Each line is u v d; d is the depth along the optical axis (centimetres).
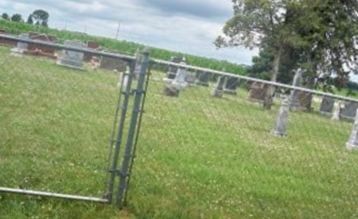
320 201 1042
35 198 738
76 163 953
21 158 924
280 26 4116
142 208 778
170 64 778
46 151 997
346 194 1123
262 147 1434
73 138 1134
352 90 5034
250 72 6197
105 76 1709
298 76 3656
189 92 1341
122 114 775
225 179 1068
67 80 1478
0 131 1086
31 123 1191
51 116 1279
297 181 1155
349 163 1432
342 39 4491
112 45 7319
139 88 761
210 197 917
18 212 680
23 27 7050
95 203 764
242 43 4181
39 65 1241
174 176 1009
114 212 750
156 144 1264
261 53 6006
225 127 1528
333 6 4397
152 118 1512
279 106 1759
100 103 1473
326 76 4650
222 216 823
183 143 1321
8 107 1284
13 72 1273
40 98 1393
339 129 1602
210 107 1494
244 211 879
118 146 778
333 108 1866
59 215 701
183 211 800
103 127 1267
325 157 1459
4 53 1091
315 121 1602
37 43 705
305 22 4150
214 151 1299
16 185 782
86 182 847
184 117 1522
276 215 898
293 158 1369
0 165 865
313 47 4516
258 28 4141
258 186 1062
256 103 1700
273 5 4000
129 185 862
